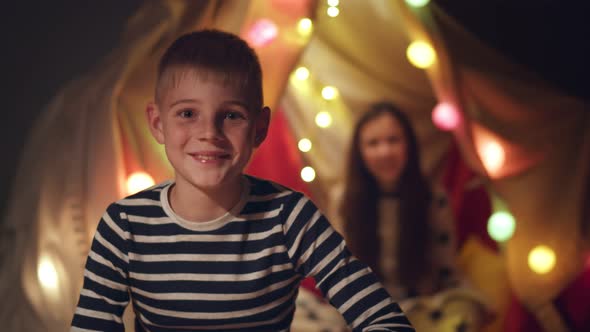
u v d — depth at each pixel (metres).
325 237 0.73
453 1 2.23
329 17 2.02
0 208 2.41
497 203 1.98
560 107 2.04
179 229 0.72
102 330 0.72
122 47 2.01
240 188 0.73
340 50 2.06
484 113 1.99
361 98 2.08
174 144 0.70
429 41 1.90
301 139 2.06
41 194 1.84
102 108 1.82
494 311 1.81
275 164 2.05
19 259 1.80
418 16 1.91
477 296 1.80
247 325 0.73
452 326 1.73
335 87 2.08
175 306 0.72
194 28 1.80
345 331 1.73
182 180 0.71
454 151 2.06
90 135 1.83
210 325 0.73
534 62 2.33
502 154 1.97
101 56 2.49
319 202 2.03
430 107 2.07
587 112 2.03
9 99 2.47
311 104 2.07
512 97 2.02
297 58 1.76
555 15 2.33
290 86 2.05
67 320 1.71
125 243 0.72
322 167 2.05
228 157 0.69
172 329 0.73
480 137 1.98
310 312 1.77
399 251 1.90
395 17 2.00
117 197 1.74
